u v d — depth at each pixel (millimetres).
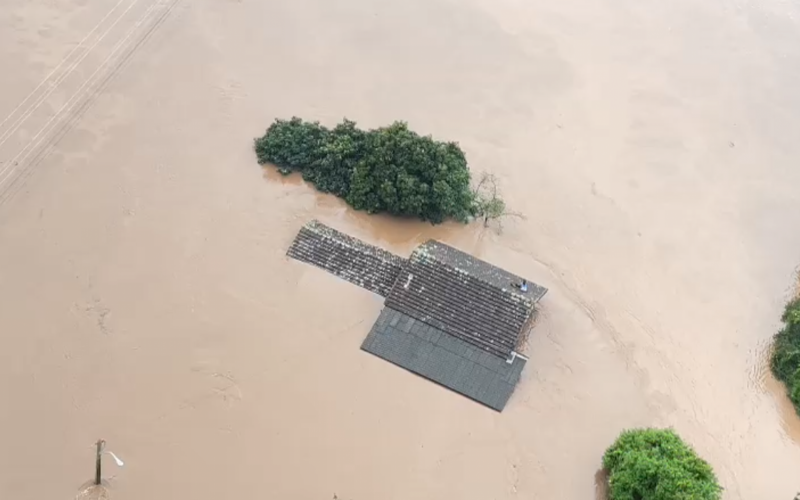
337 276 34312
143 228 35000
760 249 37844
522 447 30359
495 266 35188
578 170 39969
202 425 29531
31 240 33938
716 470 30562
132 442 28812
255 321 32594
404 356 31953
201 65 41750
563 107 42812
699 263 36969
